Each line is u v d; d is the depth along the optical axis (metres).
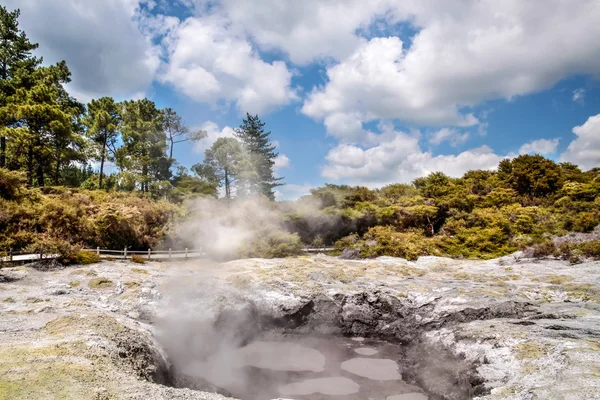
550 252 22.16
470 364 9.91
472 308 13.89
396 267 21.34
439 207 33.59
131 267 19.61
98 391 5.83
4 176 22.42
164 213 28.81
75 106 40.38
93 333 8.73
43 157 32.47
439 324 14.20
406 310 15.70
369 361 13.34
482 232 27.95
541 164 39.59
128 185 36.03
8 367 6.35
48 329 8.97
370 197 37.06
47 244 19.12
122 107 38.53
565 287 15.12
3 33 34.41
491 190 39.16
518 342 9.68
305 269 19.56
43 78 34.72
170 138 42.78
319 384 11.37
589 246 20.91
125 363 7.77
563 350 8.48
